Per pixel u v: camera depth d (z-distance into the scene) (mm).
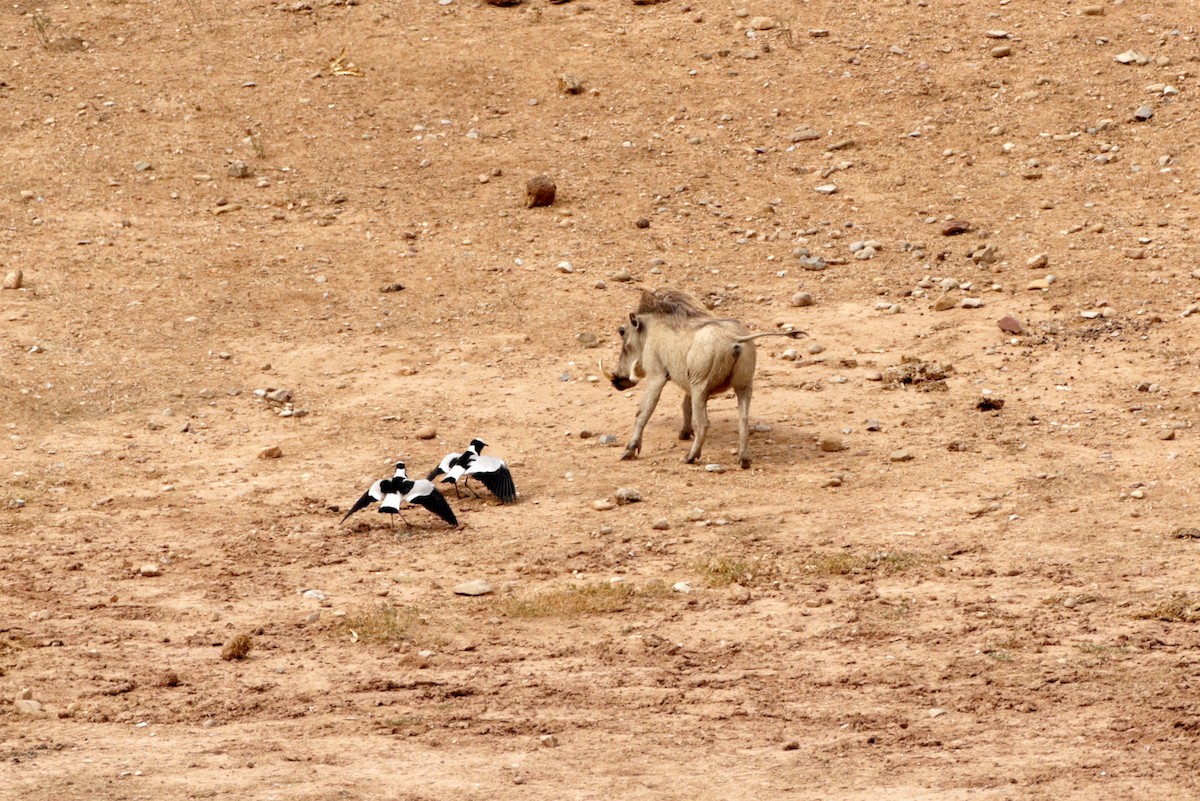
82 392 46406
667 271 54438
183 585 32281
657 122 65438
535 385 46312
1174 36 67750
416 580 32281
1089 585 29734
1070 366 44656
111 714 24219
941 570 31203
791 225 57219
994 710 23484
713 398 44969
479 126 65938
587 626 29016
